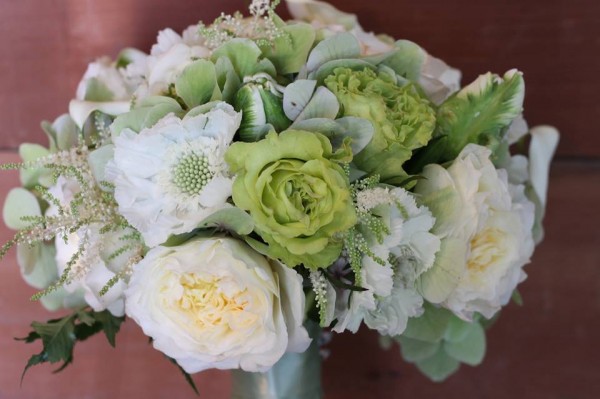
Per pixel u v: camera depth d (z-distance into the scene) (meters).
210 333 0.39
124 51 0.52
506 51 0.57
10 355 0.59
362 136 0.40
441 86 0.47
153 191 0.39
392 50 0.43
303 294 0.39
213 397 0.59
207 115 0.38
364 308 0.42
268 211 0.37
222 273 0.38
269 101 0.39
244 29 0.43
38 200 0.47
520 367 0.59
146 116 0.40
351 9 0.57
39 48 0.58
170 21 0.57
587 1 0.56
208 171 0.38
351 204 0.38
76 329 0.45
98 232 0.41
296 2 0.51
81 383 0.59
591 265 0.59
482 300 0.45
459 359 0.51
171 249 0.39
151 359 0.59
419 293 0.43
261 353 0.40
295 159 0.37
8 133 0.59
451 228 0.41
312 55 0.42
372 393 0.59
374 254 0.40
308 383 0.50
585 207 0.58
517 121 0.49
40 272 0.47
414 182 0.41
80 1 0.57
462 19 0.57
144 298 0.39
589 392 0.59
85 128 0.46
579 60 0.57
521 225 0.44
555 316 0.59
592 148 0.58
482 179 0.42
